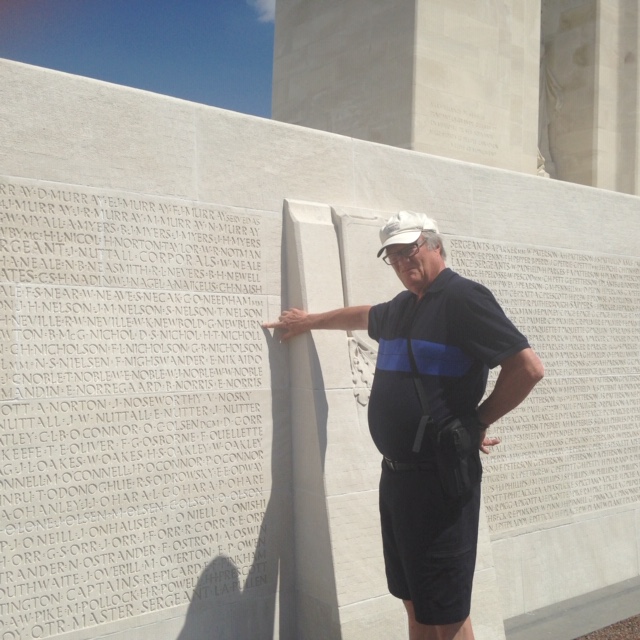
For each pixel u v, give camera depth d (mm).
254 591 3721
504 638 3969
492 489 4727
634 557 5508
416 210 4469
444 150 8859
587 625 4449
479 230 4785
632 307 5695
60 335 3182
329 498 3637
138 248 3412
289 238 3873
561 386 5164
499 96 9438
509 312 4918
